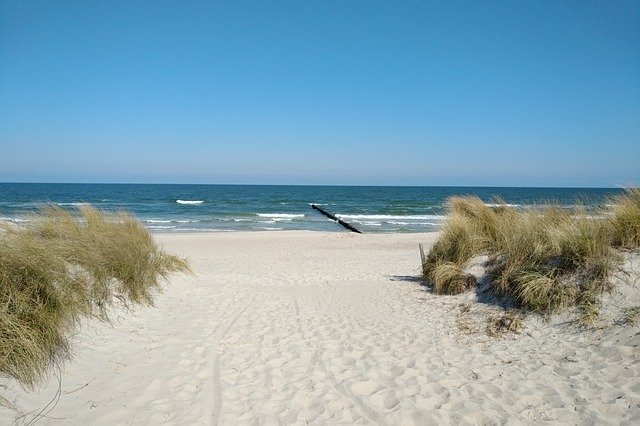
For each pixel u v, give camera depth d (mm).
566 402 3514
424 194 85125
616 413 3271
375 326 5996
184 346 4953
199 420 3398
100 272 5176
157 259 7734
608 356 4109
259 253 16328
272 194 79188
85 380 3627
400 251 16656
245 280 9938
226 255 15719
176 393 3795
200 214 38844
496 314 5746
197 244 19156
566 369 4070
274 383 4160
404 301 7254
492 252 7496
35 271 3984
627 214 5773
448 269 7395
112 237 6551
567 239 5621
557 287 5336
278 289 8930
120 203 49969
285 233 24000
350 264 13031
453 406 3621
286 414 3570
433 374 4285
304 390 4020
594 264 5312
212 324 5973
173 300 6730
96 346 4230
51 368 3543
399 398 3807
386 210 45219
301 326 6098
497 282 6293
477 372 4250
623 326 4438
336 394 3930
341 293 8430
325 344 5312
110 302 5188
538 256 5941
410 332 5656
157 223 31000
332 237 22094
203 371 4340
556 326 4961
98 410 3291
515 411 3465
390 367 4527
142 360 4312
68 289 4352
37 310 3707
